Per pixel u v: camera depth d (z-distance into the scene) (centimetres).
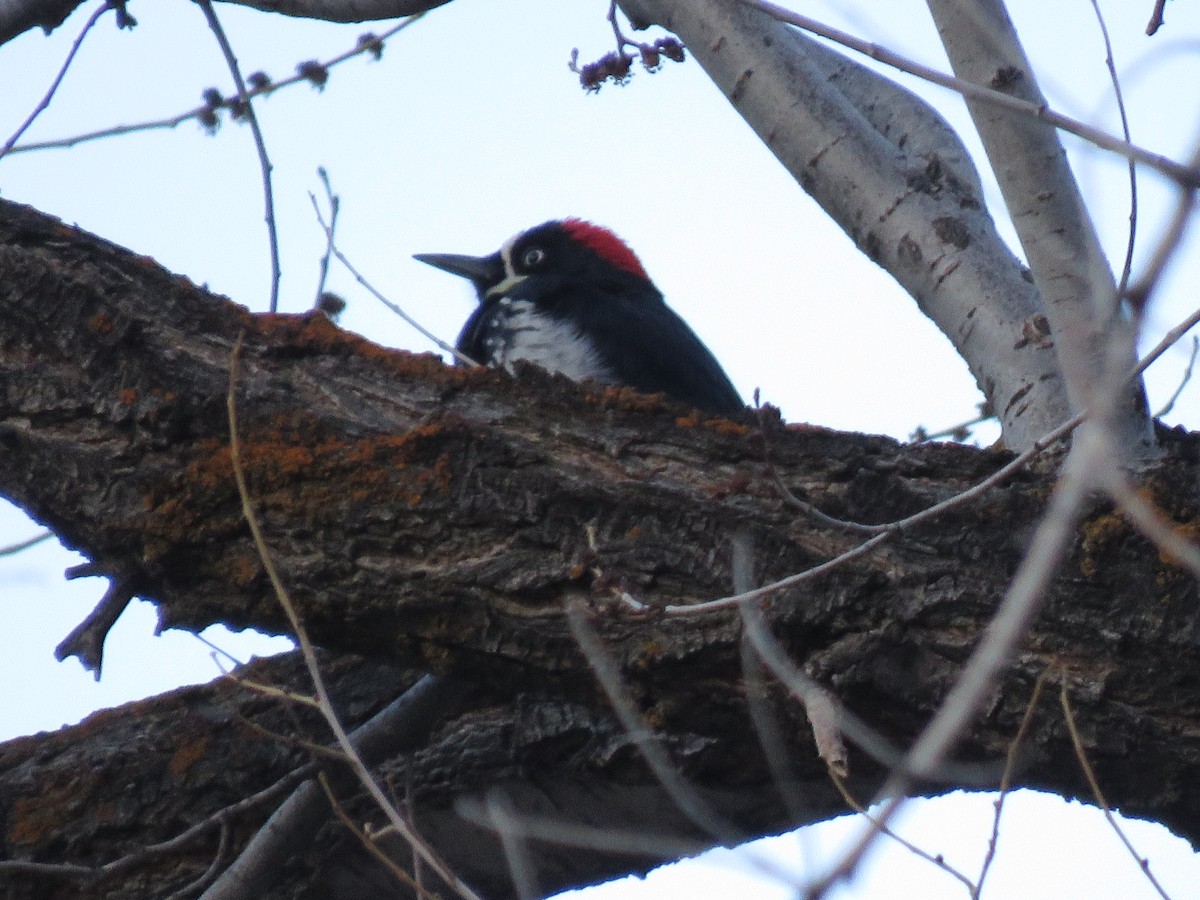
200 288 707
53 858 775
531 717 759
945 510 635
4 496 688
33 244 702
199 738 791
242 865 712
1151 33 560
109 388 679
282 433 673
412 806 714
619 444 677
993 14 676
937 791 700
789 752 668
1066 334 571
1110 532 635
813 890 377
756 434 628
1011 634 374
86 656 682
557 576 653
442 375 692
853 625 645
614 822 774
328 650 738
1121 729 632
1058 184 649
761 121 866
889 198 838
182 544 665
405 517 660
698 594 654
